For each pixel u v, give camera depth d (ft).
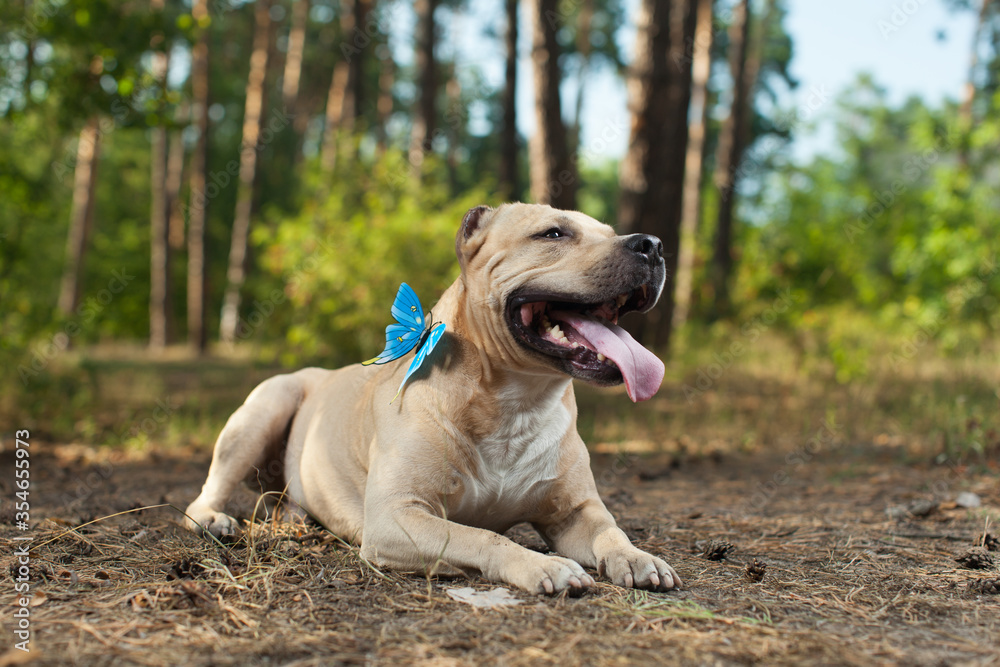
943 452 20.90
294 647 7.00
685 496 17.48
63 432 28.25
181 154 76.28
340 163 39.68
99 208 97.45
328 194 39.22
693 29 39.45
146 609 8.12
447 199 38.19
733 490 18.26
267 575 9.23
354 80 59.93
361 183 38.73
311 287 35.50
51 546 11.02
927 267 39.50
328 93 100.32
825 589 9.27
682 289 50.93
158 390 37.99
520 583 8.66
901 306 42.39
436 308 11.22
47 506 15.55
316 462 12.15
